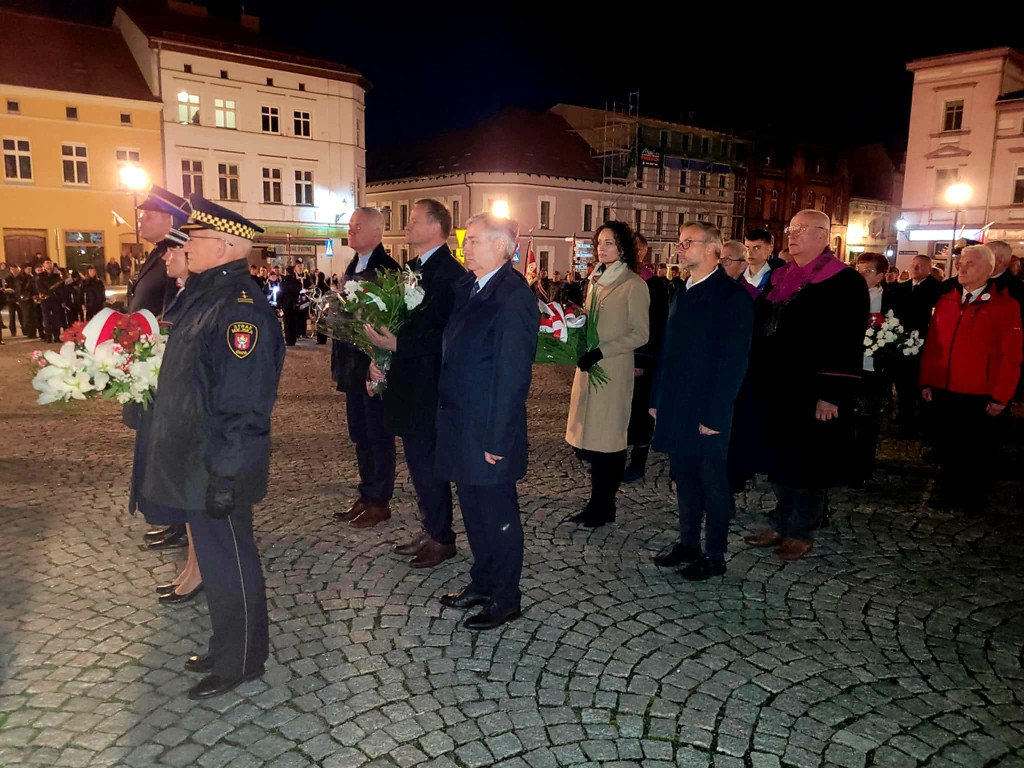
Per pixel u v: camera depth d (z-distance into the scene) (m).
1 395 9.37
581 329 4.72
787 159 43.81
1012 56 28.20
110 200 27.48
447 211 4.16
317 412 8.62
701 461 4.08
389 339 4.09
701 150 40.22
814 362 4.20
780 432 4.34
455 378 3.48
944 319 5.29
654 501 5.54
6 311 22.12
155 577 4.07
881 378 5.54
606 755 2.64
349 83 31.80
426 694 3.00
